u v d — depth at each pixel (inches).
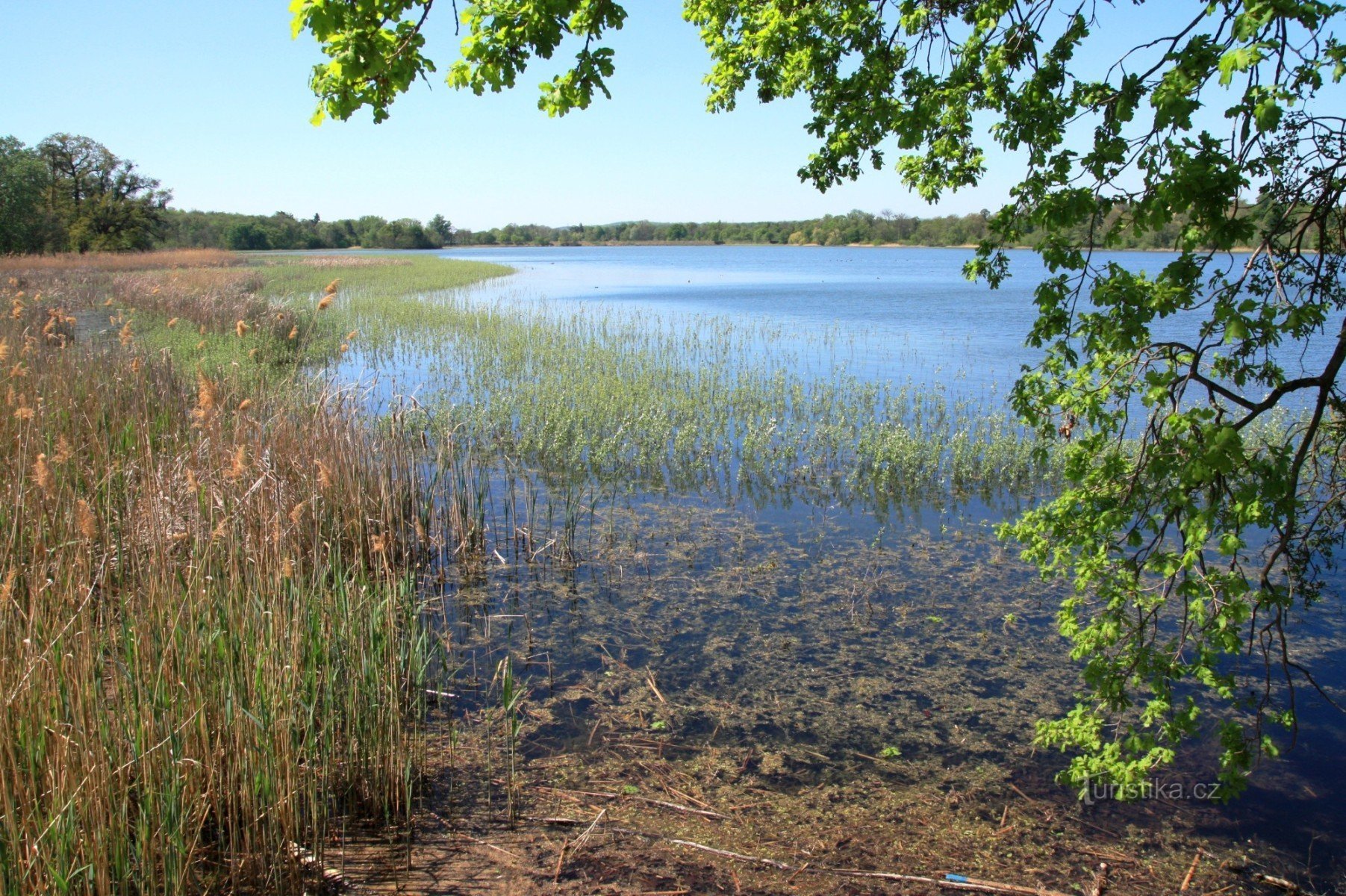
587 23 183.3
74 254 2257.6
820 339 948.0
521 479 423.8
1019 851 180.9
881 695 243.0
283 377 523.5
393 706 190.4
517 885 163.5
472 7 179.6
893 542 354.9
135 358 411.2
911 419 544.4
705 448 471.8
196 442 315.3
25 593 205.0
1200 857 180.2
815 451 469.1
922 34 222.1
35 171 2267.5
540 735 218.2
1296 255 148.9
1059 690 246.4
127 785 157.5
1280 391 141.5
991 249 167.2
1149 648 161.6
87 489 281.6
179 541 239.0
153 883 141.7
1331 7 118.3
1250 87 126.0
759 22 260.7
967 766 211.8
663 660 259.6
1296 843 185.3
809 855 177.0
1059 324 155.7
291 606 206.2
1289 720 157.9
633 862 171.9
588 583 311.3
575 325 941.2
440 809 186.4
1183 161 127.5
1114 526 156.1
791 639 274.2
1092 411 158.6
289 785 165.8
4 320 581.0
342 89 165.2
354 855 170.1
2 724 144.1
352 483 320.5
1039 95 173.9
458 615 286.7
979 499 409.4
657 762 209.5
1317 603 297.3
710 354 805.2
